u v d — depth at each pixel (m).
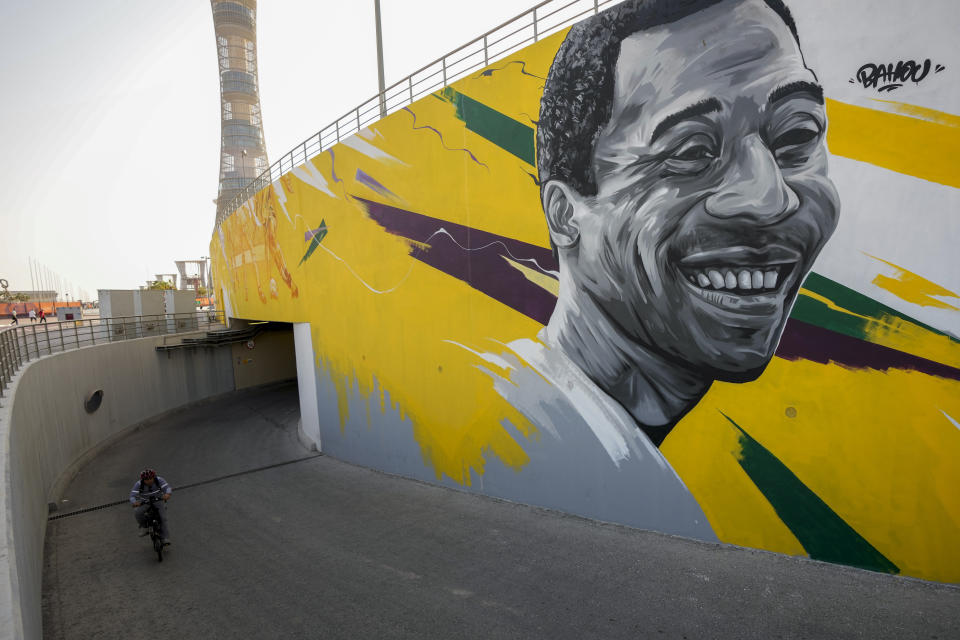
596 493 7.37
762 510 5.89
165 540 7.71
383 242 10.56
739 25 5.65
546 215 7.58
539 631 4.93
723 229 5.90
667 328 6.46
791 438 5.65
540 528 7.33
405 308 10.20
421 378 10.01
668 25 6.16
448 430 9.55
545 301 7.74
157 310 24.30
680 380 6.44
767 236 5.63
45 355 13.98
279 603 6.04
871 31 4.91
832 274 5.29
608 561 6.15
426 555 6.89
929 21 4.63
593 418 7.31
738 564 5.74
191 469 13.62
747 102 5.66
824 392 5.41
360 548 7.38
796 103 5.37
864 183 5.06
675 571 5.75
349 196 11.44
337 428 13.06
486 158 8.26
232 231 21.83
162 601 6.40
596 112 6.86
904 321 4.94
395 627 5.26
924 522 4.95
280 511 9.50
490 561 6.50
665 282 6.41
